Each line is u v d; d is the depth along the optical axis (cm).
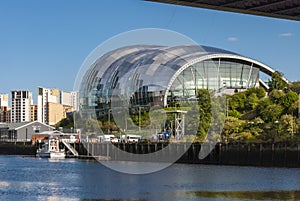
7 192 6481
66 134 16625
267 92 15762
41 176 8738
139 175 8731
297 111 11631
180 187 6731
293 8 4600
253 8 4581
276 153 9831
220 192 6178
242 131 11581
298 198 5659
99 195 6094
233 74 17550
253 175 8219
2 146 19288
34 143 18200
